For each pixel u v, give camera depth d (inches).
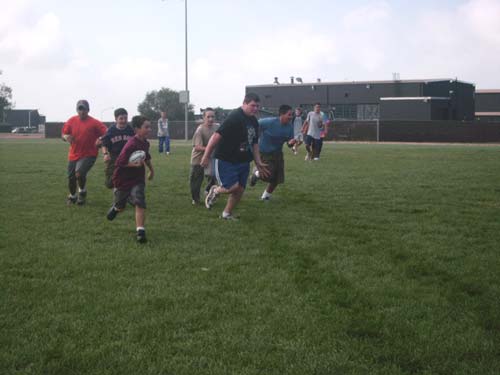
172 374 116.4
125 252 210.8
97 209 309.4
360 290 166.9
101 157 738.2
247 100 261.0
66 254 207.6
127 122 307.0
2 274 182.1
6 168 549.6
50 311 149.7
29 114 4042.8
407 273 185.0
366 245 223.3
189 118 2412.6
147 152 235.1
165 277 179.3
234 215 289.1
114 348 127.7
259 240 232.7
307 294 162.9
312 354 124.8
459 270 187.5
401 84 1814.7
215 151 286.2
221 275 181.8
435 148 951.6
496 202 330.3
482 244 225.3
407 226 260.5
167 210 305.0
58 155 758.5
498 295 163.3
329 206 317.7
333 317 145.6
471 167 550.6
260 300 158.4
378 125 1401.3
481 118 2144.4
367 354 125.2
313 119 633.6
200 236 239.3
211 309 151.2
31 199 345.1
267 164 329.1
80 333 135.8
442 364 121.0
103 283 173.2
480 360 123.0
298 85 1969.7
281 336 134.5
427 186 401.7
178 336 133.9
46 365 119.7
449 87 1818.4
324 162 613.6
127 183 234.8
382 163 599.8
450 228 255.4
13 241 228.1
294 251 213.5
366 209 308.2
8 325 140.2
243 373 116.2
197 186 325.7
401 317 145.9
